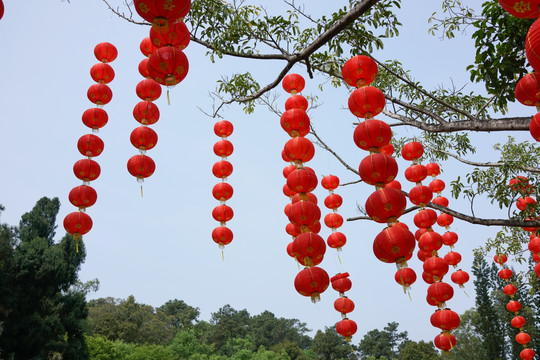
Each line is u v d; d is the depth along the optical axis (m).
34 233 29.86
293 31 6.98
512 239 12.06
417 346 57.84
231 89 8.13
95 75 6.37
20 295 25.17
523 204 8.08
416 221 7.51
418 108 7.68
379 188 4.72
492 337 36.12
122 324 50.38
